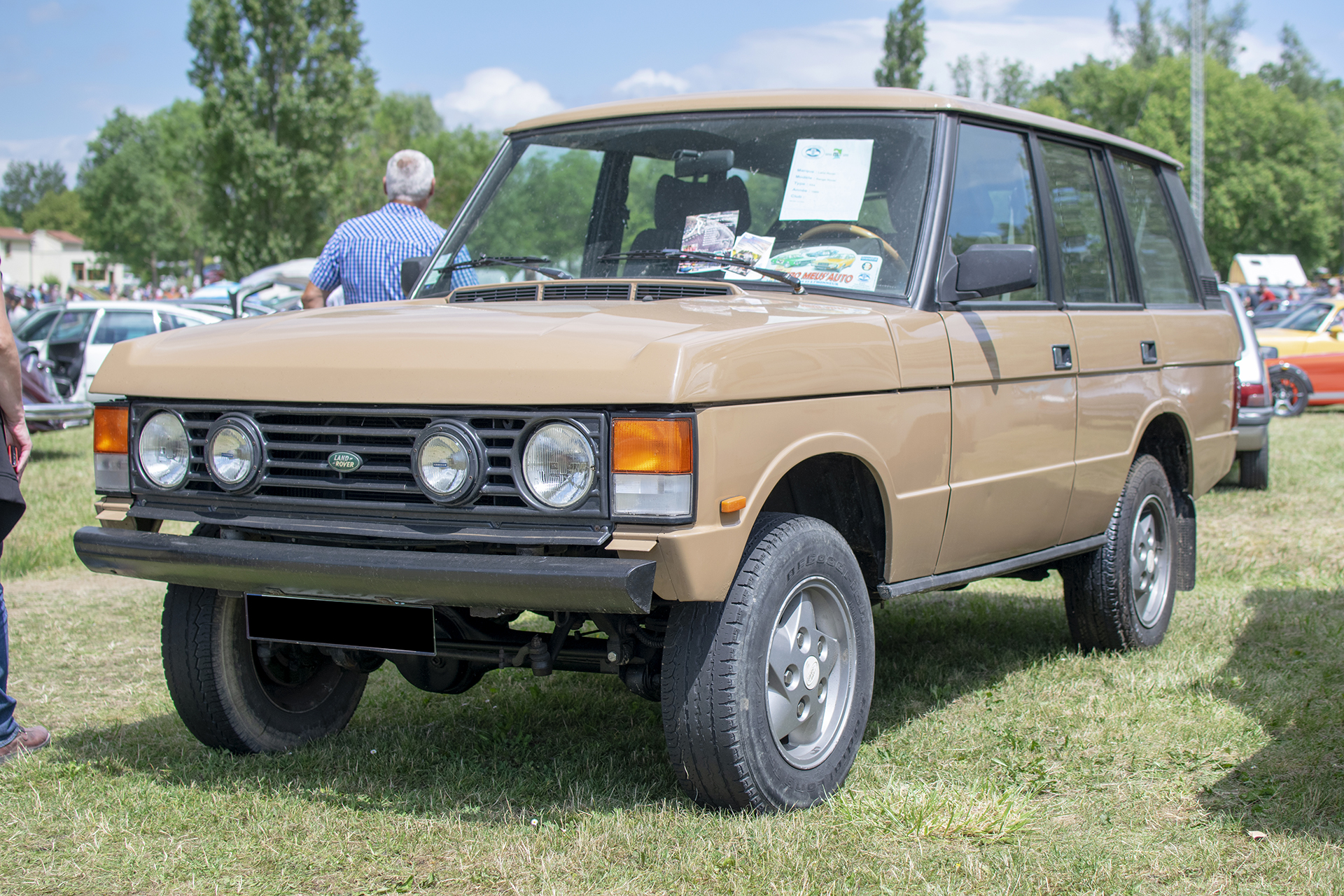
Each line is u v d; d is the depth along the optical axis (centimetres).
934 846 293
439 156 7988
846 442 320
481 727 402
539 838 294
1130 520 484
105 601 650
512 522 281
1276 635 521
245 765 358
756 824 298
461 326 304
